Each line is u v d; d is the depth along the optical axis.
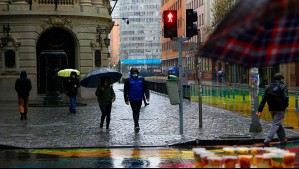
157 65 176.00
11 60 36.78
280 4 5.49
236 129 17.84
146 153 13.31
